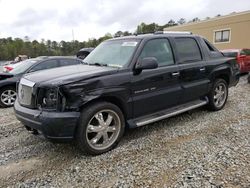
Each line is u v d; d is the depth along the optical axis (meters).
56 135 3.42
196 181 2.98
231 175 3.08
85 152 3.72
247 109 5.90
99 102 3.75
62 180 3.14
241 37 22.36
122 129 4.01
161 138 4.32
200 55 5.37
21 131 4.93
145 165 3.41
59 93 3.39
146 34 4.77
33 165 3.54
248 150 3.73
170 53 4.76
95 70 3.92
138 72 4.13
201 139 4.20
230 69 6.00
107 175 3.21
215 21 24.70
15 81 7.38
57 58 8.46
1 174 3.33
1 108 7.29
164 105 4.62
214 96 5.71
